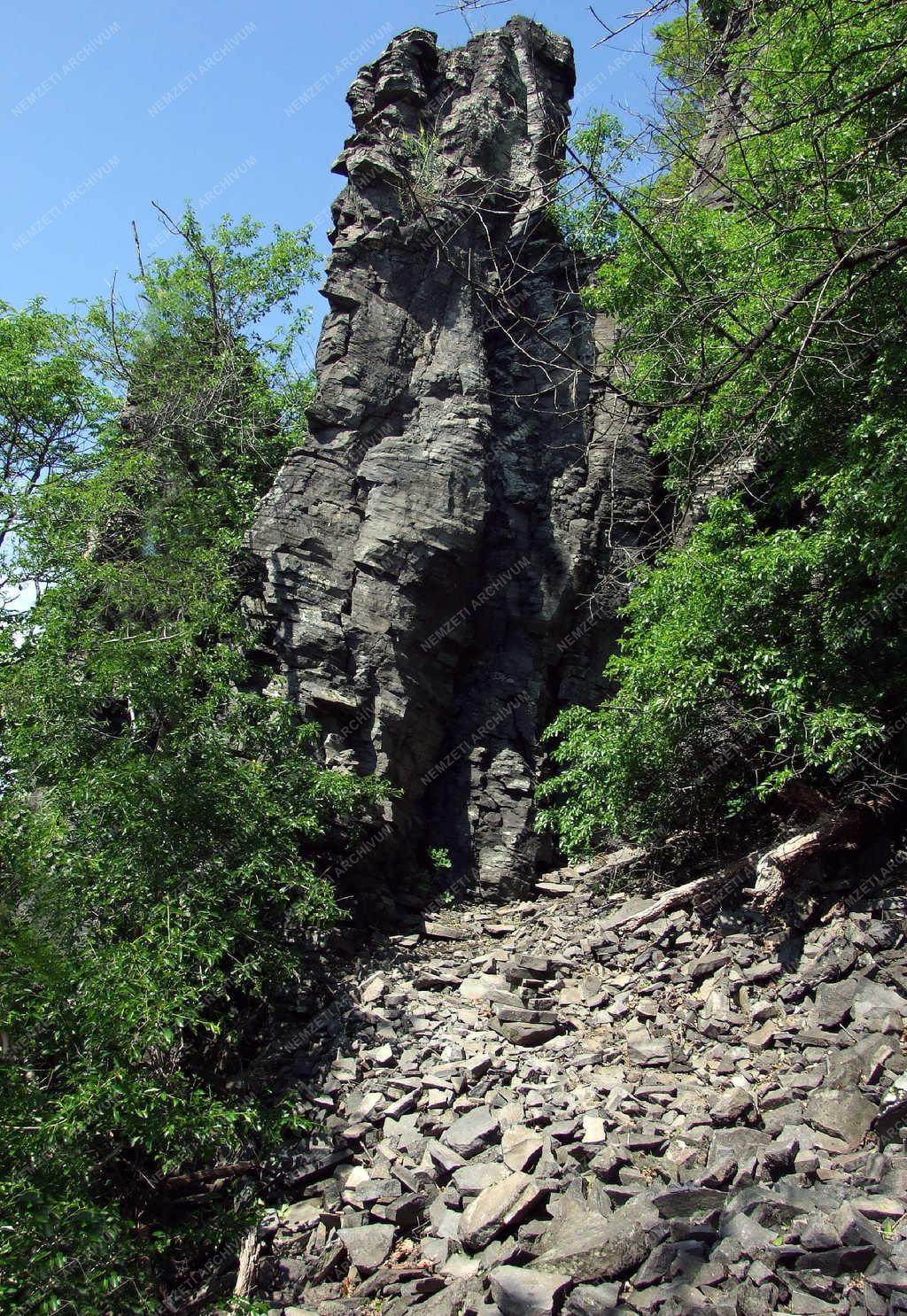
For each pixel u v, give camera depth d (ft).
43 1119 24.82
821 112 23.24
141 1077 26.91
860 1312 18.19
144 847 32.01
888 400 33.40
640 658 38.88
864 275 21.45
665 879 40.78
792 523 44.68
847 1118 23.81
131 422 55.21
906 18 28.19
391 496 46.47
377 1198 25.98
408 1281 23.03
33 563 42.24
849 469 33.76
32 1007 26.96
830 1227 19.88
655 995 33.19
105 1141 26.48
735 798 38.27
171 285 63.77
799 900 33.71
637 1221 21.50
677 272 22.72
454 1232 23.99
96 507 42.98
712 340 32.50
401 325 50.52
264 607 45.42
